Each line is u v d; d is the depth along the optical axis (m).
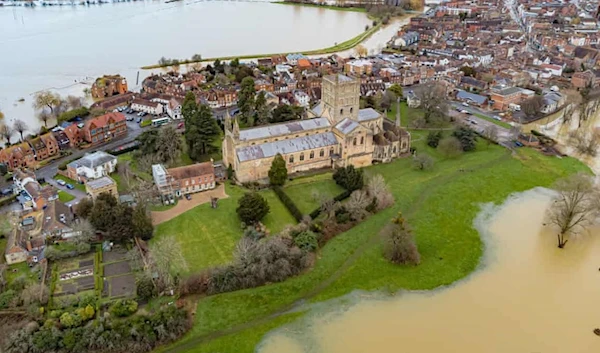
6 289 125.44
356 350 114.56
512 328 122.25
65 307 119.62
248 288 131.38
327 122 198.12
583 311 128.38
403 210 168.12
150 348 112.50
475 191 182.62
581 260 148.25
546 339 119.19
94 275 132.00
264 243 142.12
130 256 138.38
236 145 179.25
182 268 135.62
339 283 135.12
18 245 136.75
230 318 121.88
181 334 116.31
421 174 194.38
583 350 116.31
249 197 152.25
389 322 122.94
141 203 153.50
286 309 125.88
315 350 114.19
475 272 141.62
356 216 160.00
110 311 119.19
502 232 160.25
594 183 182.12
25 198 170.00
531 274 141.50
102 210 145.00
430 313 126.25
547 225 163.62
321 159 193.12
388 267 141.62
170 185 165.75
